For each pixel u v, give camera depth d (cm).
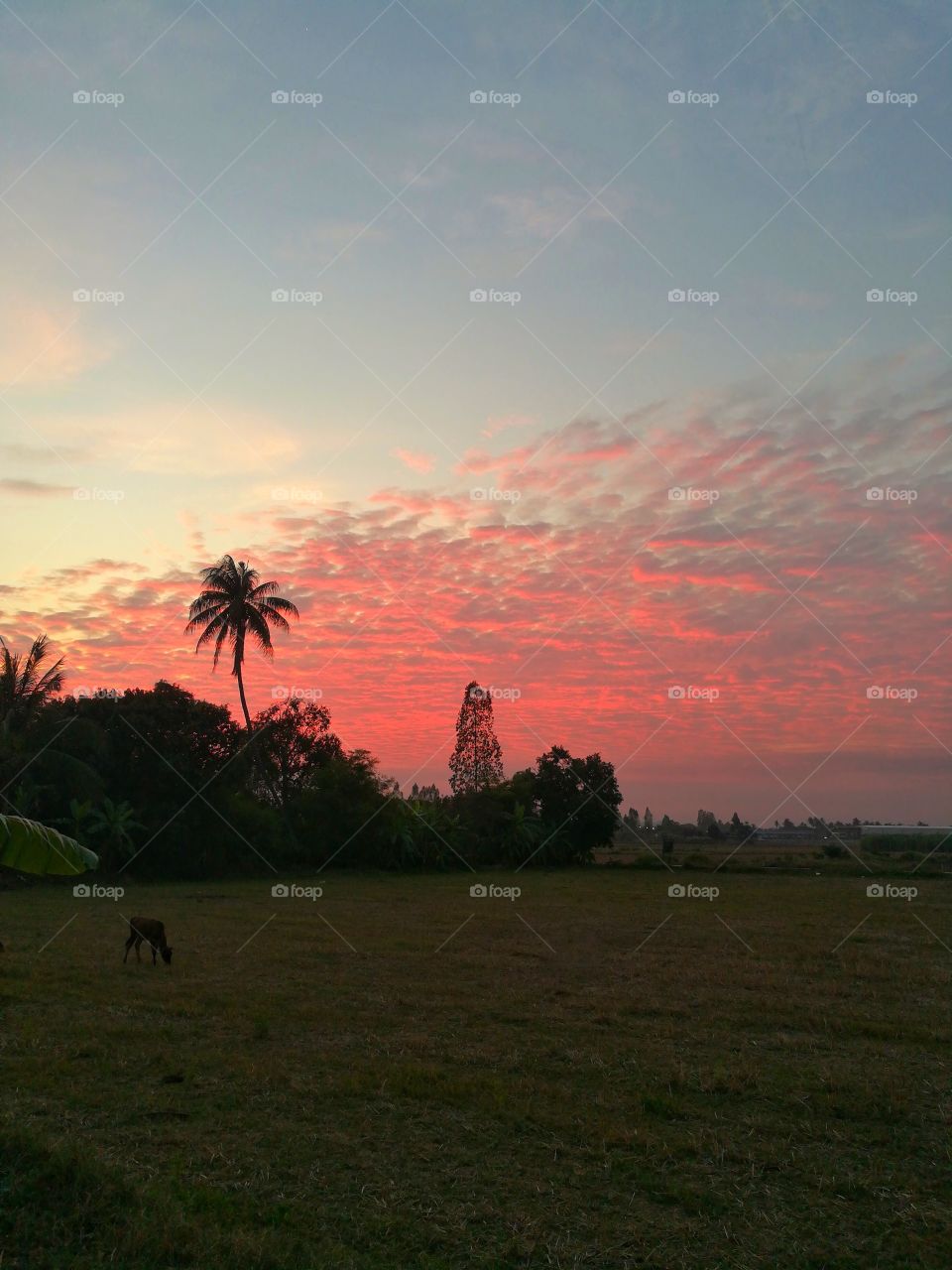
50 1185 593
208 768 5034
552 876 5419
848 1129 782
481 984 1505
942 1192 650
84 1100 816
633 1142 734
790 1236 575
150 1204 581
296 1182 647
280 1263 516
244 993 1374
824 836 10569
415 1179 655
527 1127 765
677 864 6331
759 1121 796
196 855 4825
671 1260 540
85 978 1497
